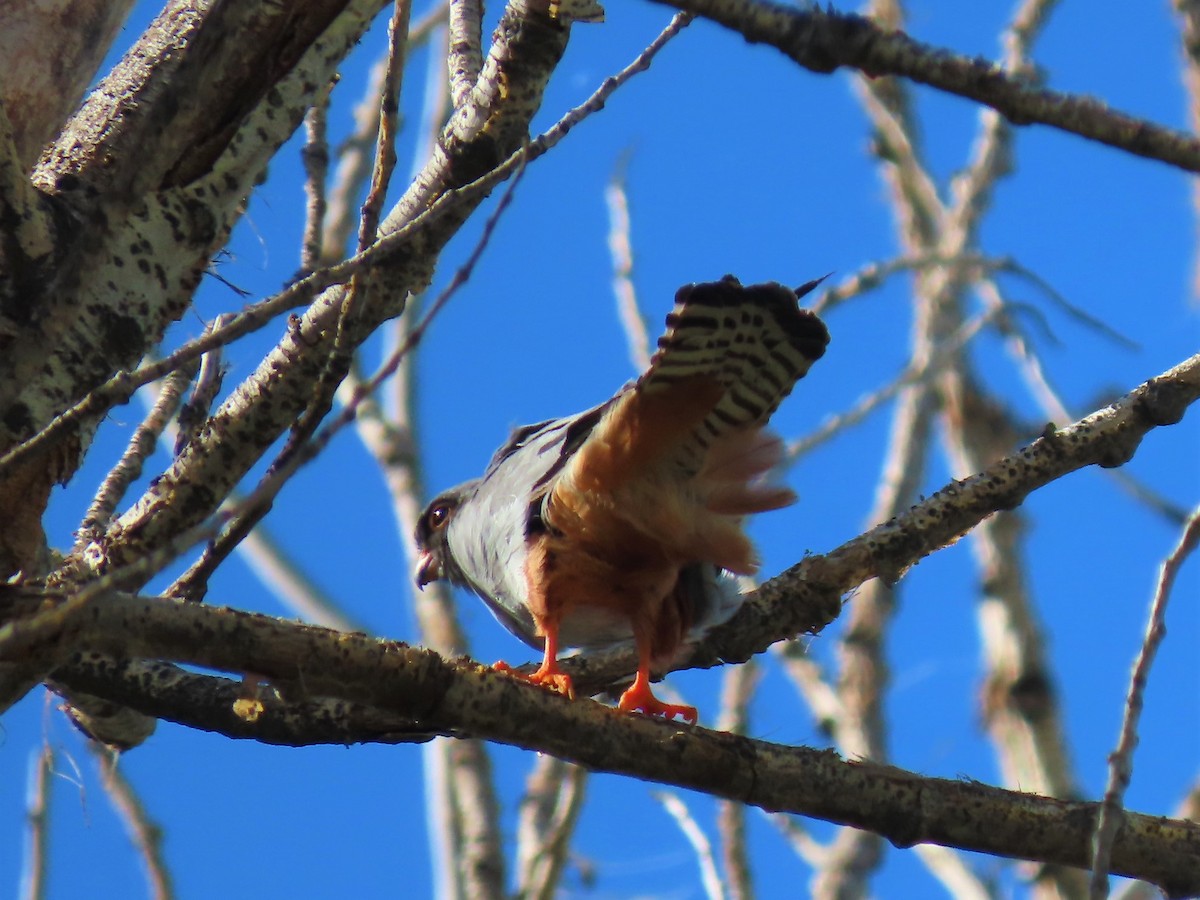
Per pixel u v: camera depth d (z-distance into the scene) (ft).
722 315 27.22
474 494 37.22
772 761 25.27
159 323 25.12
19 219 23.41
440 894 39.68
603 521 30.45
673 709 30.94
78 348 24.12
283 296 19.43
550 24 28.35
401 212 29.01
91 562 29.01
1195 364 29.78
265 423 29.04
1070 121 17.90
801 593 31.17
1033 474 29.94
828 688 47.42
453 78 29.84
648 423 28.84
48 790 35.86
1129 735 19.43
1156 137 17.89
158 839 37.86
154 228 24.91
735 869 42.47
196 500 28.99
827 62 17.83
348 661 22.43
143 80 25.68
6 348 23.12
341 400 47.62
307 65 26.02
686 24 21.20
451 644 43.04
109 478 31.96
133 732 34.14
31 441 19.31
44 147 24.89
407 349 18.53
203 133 25.22
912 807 25.46
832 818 25.49
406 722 26.71
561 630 33.65
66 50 25.09
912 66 17.81
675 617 31.86
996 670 50.98
